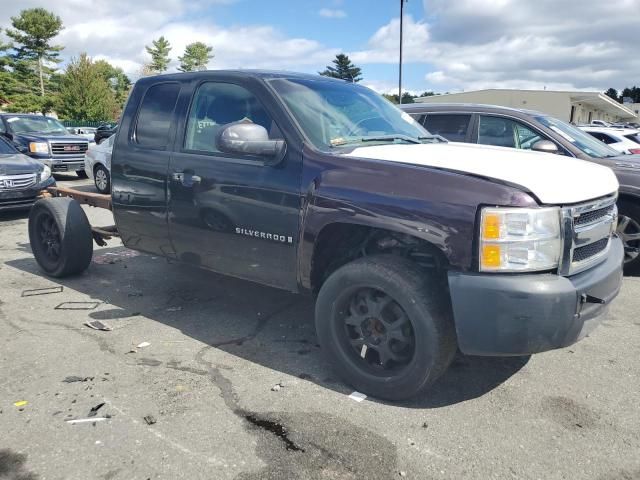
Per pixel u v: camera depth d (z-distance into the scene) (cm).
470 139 639
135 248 463
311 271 337
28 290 511
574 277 287
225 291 510
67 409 300
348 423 289
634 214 555
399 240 321
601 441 277
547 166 312
